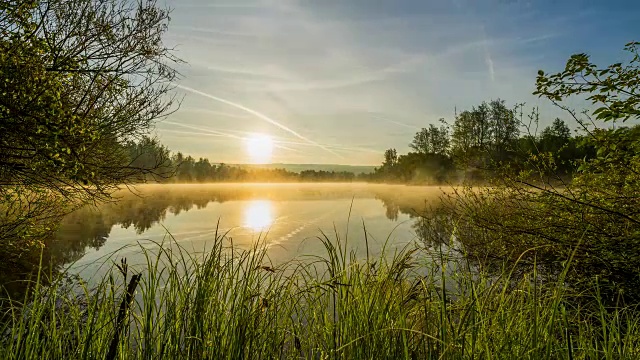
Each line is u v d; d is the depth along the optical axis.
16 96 4.84
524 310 2.11
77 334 1.88
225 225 18.48
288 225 18.50
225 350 1.98
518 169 5.77
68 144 5.32
